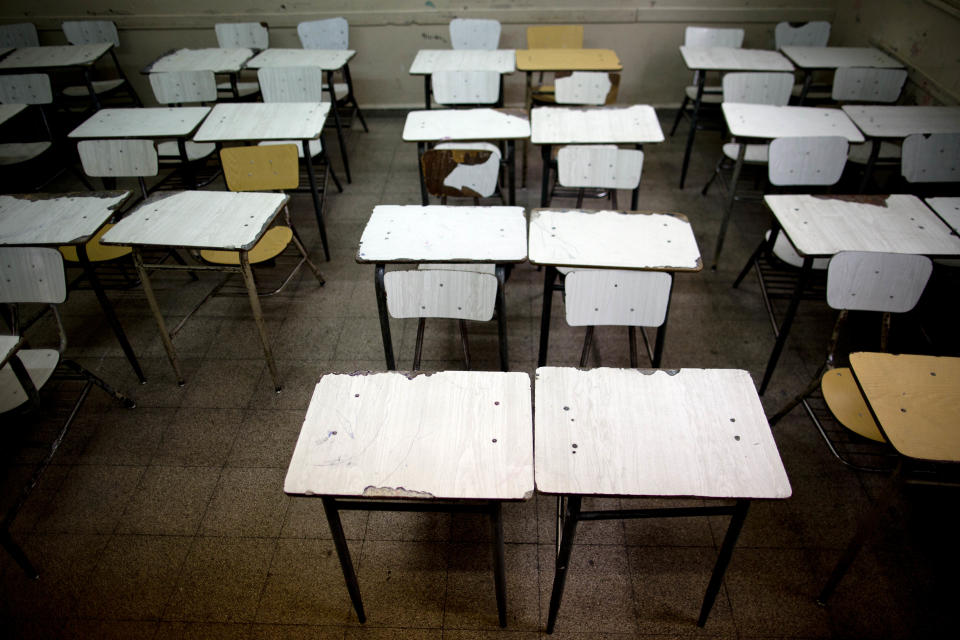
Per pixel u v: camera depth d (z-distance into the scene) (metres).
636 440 1.46
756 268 2.88
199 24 4.70
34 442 2.24
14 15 4.62
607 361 2.73
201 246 2.18
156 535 2.08
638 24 4.62
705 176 4.17
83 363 2.75
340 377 1.63
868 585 1.90
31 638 1.82
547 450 1.44
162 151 3.54
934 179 2.71
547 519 2.11
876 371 1.69
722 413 1.53
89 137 2.97
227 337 2.89
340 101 4.27
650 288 1.98
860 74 3.42
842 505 2.13
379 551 2.02
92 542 2.06
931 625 1.81
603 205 3.84
